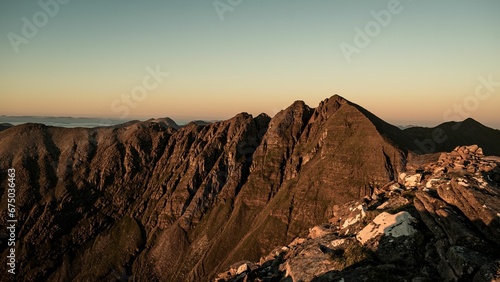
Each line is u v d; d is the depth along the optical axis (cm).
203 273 14225
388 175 12412
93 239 19438
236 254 13650
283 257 3106
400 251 2205
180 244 16862
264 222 14288
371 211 2867
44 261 18062
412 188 3133
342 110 16375
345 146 14462
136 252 17850
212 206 18075
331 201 13012
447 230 2056
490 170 2695
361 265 2216
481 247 1853
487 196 2123
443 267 1862
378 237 2391
